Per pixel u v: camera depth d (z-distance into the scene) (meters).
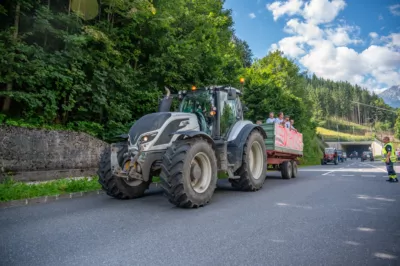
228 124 7.58
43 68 8.87
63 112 10.40
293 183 9.55
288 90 32.12
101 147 10.30
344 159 53.44
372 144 91.38
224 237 3.68
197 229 4.05
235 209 5.36
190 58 14.00
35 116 9.35
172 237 3.69
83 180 7.98
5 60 8.23
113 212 5.18
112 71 11.01
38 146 8.39
